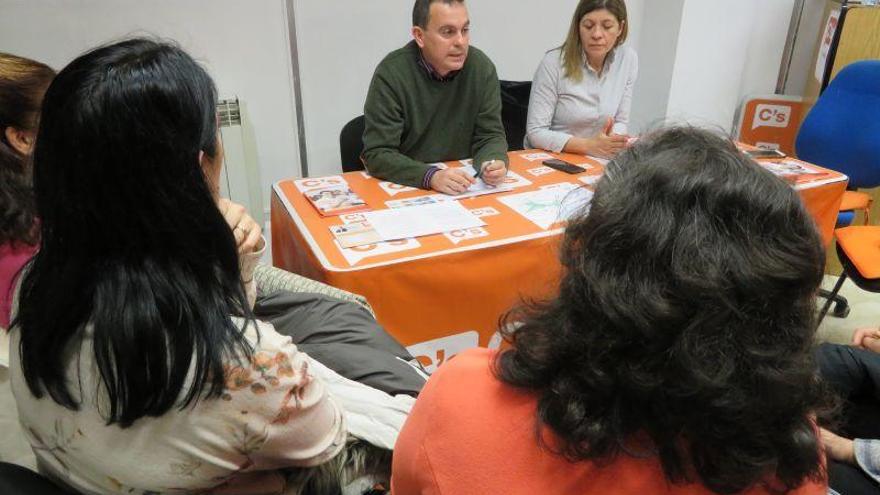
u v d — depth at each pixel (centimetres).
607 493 48
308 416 71
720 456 44
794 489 47
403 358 118
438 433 54
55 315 59
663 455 45
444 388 56
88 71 56
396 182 193
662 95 332
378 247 148
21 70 91
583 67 246
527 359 50
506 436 51
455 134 222
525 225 160
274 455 71
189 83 59
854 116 239
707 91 333
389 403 94
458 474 52
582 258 47
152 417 62
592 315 46
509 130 269
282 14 256
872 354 138
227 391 63
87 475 68
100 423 63
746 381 42
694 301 42
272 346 67
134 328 57
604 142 220
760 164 49
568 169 204
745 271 42
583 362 46
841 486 113
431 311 151
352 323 121
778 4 335
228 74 258
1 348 82
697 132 52
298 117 278
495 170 189
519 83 271
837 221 235
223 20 248
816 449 46
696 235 43
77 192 57
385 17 273
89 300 59
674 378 42
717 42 320
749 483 44
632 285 44
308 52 267
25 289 63
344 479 86
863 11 257
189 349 60
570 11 309
